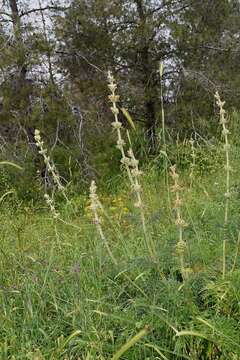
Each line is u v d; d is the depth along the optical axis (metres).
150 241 3.65
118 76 10.39
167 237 4.29
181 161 8.45
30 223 6.91
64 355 3.11
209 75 10.38
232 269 3.31
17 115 9.30
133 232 4.93
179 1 10.39
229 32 10.89
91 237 5.32
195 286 3.38
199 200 5.79
